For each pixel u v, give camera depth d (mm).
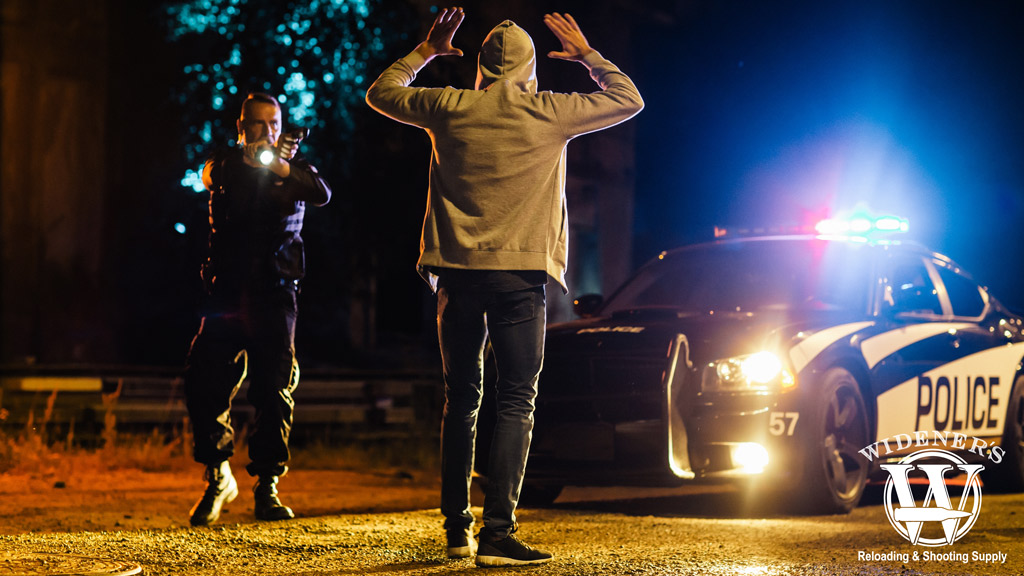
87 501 6371
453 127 4160
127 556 4195
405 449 10234
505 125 4133
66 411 9711
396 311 19922
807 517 6234
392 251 13367
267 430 5387
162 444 9156
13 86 17078
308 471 8992
